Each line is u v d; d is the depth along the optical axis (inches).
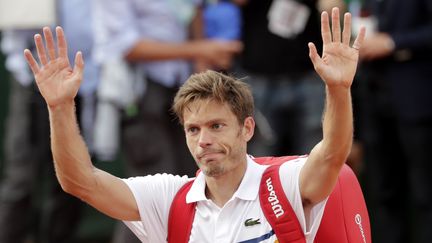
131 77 786.2
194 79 463.8
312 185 452.1
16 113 880.3
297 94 895.1
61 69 455.2
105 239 1045.2
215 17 898.7
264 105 898.7
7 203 889.5
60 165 460.4
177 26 803.4
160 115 793.6
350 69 438.3
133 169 805.9
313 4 891.4
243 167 470.3
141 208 481.1
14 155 885.8
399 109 860.6
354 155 949.8
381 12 855.1
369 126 889.5
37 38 453.1
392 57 858.1
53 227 919.0
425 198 863.7
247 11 900.0
